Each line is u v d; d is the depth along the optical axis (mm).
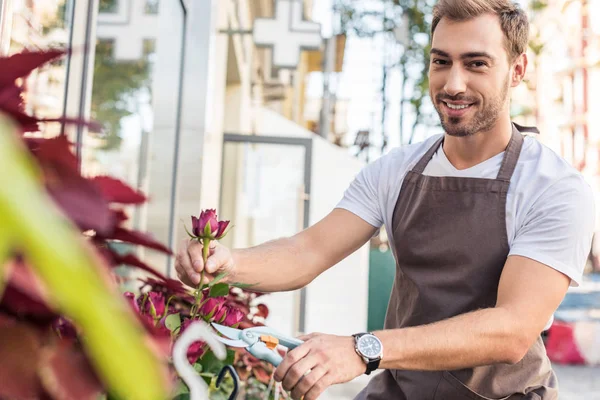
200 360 951
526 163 1609
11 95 470
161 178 3664
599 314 12102
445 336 1267
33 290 249
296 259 1666
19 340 331
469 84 1567
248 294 2143
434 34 1612
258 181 6070
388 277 11367
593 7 25062
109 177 482
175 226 3977
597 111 25078
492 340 1314
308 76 14648
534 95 24562
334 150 6586
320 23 5871
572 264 1482
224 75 5832
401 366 1230
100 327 154
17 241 147
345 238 1748
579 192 1541
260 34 5848
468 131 1586
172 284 597
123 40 2678
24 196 149
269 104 10672
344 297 6641
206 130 4219
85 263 155
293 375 1051
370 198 1777
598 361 11055
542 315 1411
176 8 3787
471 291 1590
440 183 1653
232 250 1591
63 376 321
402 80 13203
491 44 1556
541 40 13141
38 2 1686
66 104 1919
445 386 1587
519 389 1574
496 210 1584
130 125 2863
